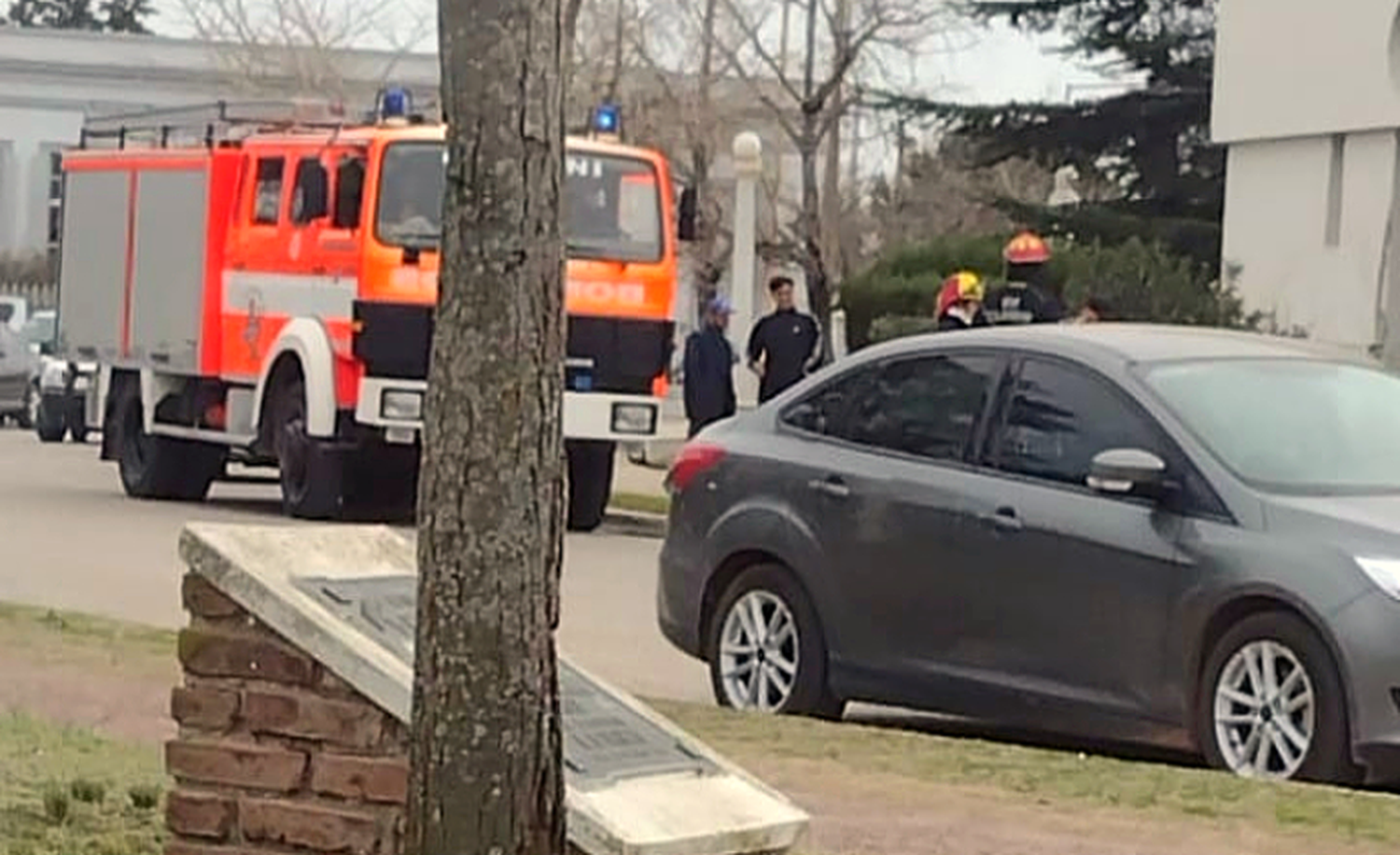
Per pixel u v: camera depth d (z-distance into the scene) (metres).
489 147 4.89
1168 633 9.57
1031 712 10.06
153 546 19.23
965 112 42.06
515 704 5.07
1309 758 9.11
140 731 9.55
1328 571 9.12
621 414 21.58
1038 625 10.02
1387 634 8.94
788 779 8.98
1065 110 41.94
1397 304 28.16
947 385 10.71
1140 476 9.73
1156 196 42.03
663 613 11.67
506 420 4.97
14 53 66.75
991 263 34.44
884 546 10.59
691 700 11.83
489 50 4.87
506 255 4.93
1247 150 31.41
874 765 9.35
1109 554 9.77
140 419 24.56
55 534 20.17
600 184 21.55
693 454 11.62
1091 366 10.26
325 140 21.28
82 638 12.34
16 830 7.39
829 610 10.81
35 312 48.44
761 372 22.59
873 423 10.94
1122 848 7.90
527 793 5.11
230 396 22.91
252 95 53.75
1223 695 9.41
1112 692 9.77
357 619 6.16
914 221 51.88
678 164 43.41
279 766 6.10
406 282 20.67
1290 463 9.75
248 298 22.36
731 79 43.88
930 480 10.51
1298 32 29.80
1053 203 44.38
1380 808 8.60
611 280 21.48
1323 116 29.17
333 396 21.09
